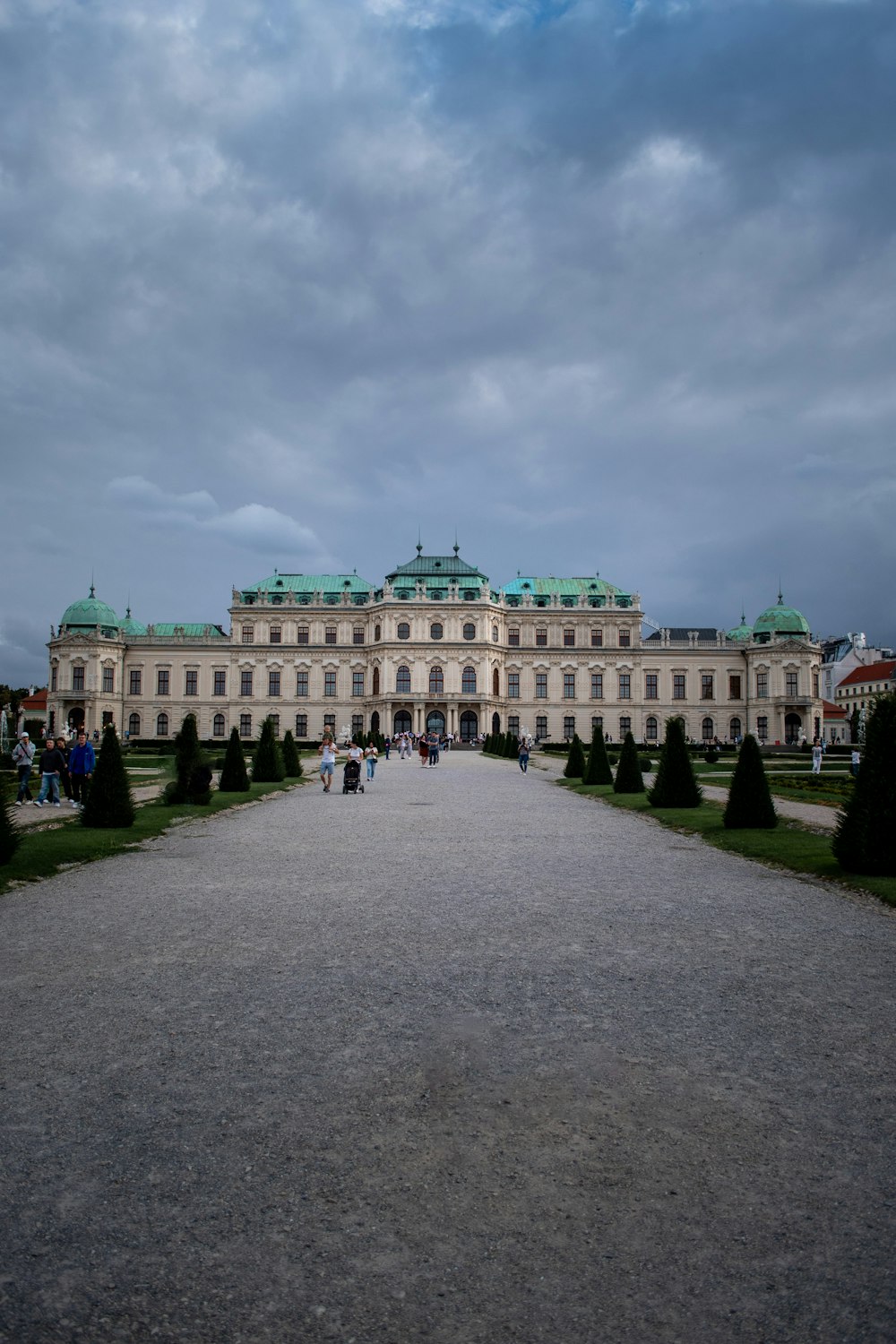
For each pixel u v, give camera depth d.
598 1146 8.21
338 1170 7.79
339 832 31.23
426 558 161.12
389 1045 10.62
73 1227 7.01
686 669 157.25
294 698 155.12
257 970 13.75
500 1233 6.94
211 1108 8.95
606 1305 6.16
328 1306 6.16
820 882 21.81
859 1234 6.93
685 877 22.34
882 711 22.86
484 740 138.38
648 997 12.48
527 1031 11.10
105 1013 11.76
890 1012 11.95
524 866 23.73
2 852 22.45
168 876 22.14
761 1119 8.76
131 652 155.12
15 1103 9.06
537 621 157.38
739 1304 6.17
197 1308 6.14
